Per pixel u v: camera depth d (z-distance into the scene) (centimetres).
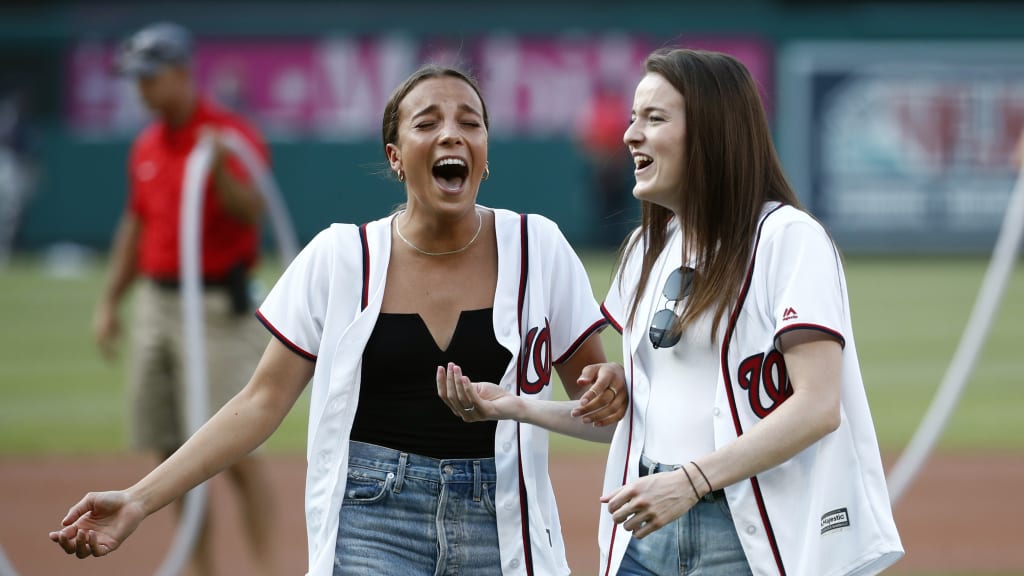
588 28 7819
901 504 2722
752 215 1097
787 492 1083
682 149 1110
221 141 2150
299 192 7581
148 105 2195
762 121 1119
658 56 1133
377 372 1152
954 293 6153
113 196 7675
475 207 1206
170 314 2175
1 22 8231
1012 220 1967
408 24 7900
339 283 1159
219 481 2962
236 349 2170
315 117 7912
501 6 8019
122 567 2264
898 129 7588
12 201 7694
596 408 1141
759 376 1086
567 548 2342
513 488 1158
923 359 4538
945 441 3325
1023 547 2370
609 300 1213
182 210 2122
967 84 7556
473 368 1162
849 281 6575
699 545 1106
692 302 1092
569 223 7625
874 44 7600
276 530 2058
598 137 7494
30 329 5353
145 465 3095
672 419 1117
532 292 1178
